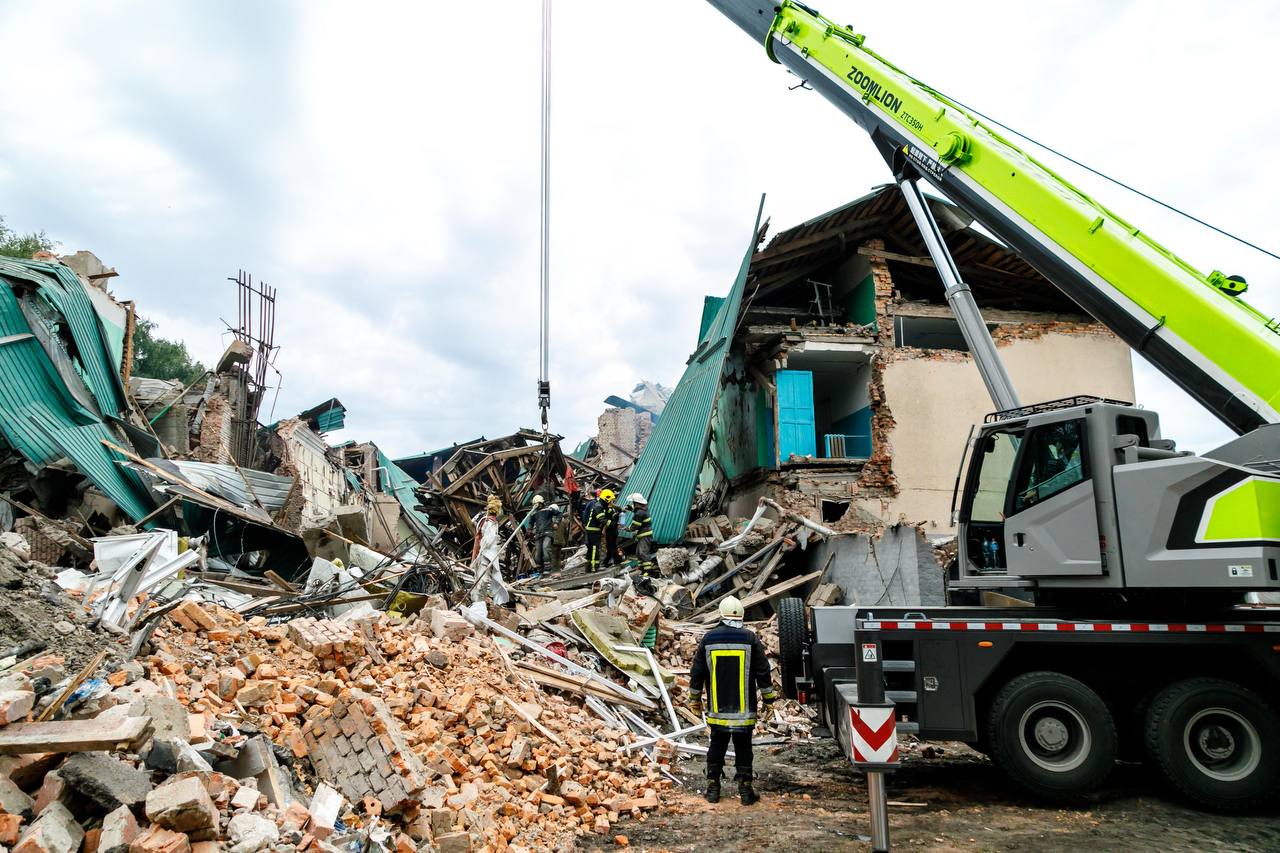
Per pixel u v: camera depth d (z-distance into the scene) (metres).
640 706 9.46
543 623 10.95
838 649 8.15
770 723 10.11
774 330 20.16
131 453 13.77
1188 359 6.57
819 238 20.36
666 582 14.86
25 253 31.23
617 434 42.81
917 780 7.65
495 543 12.77
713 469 25.38
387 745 4.79
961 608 7.35
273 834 3.38
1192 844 5.60
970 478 7.86
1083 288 7.29
